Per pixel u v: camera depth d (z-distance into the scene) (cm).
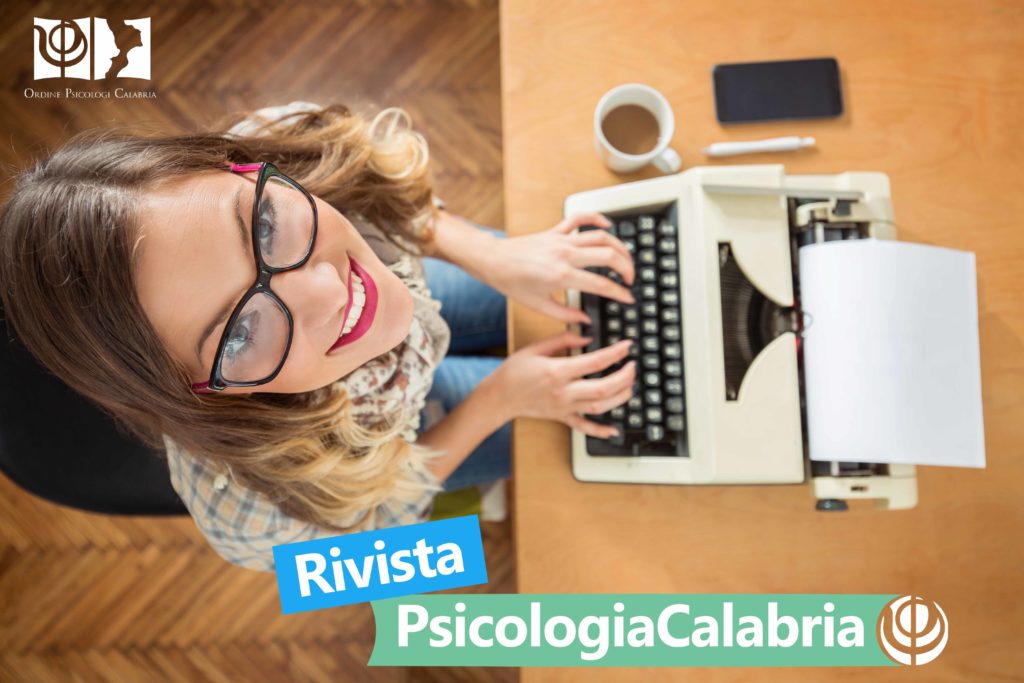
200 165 64
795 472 86
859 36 100
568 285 94
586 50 100
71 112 180
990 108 99
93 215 58
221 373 66
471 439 99
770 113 99
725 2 100
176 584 171
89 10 182
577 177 100
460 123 180
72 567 171
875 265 77
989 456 95
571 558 96
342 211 90
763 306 90
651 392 92
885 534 95
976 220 98
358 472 88
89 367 64
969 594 94
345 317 73
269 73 182
